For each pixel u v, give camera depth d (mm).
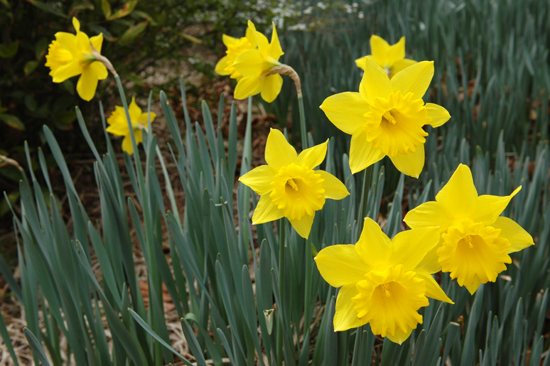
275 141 632
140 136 952
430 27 1979
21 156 1408
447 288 811
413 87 626
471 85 1852
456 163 1103
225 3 1805
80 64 779
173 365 807
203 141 833
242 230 776
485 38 1912
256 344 734
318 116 1473
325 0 2402
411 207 980
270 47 711
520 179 968
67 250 740
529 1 2227
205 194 752
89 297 785
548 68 1679
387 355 709
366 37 2172
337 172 1402
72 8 1253
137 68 1706
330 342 681
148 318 828
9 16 1203
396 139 620
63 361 938
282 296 725
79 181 1536
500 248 604
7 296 1151
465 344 737
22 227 747
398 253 604
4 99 1348
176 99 1766
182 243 758
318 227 837
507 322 844
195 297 809
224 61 799
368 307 592
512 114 1363
